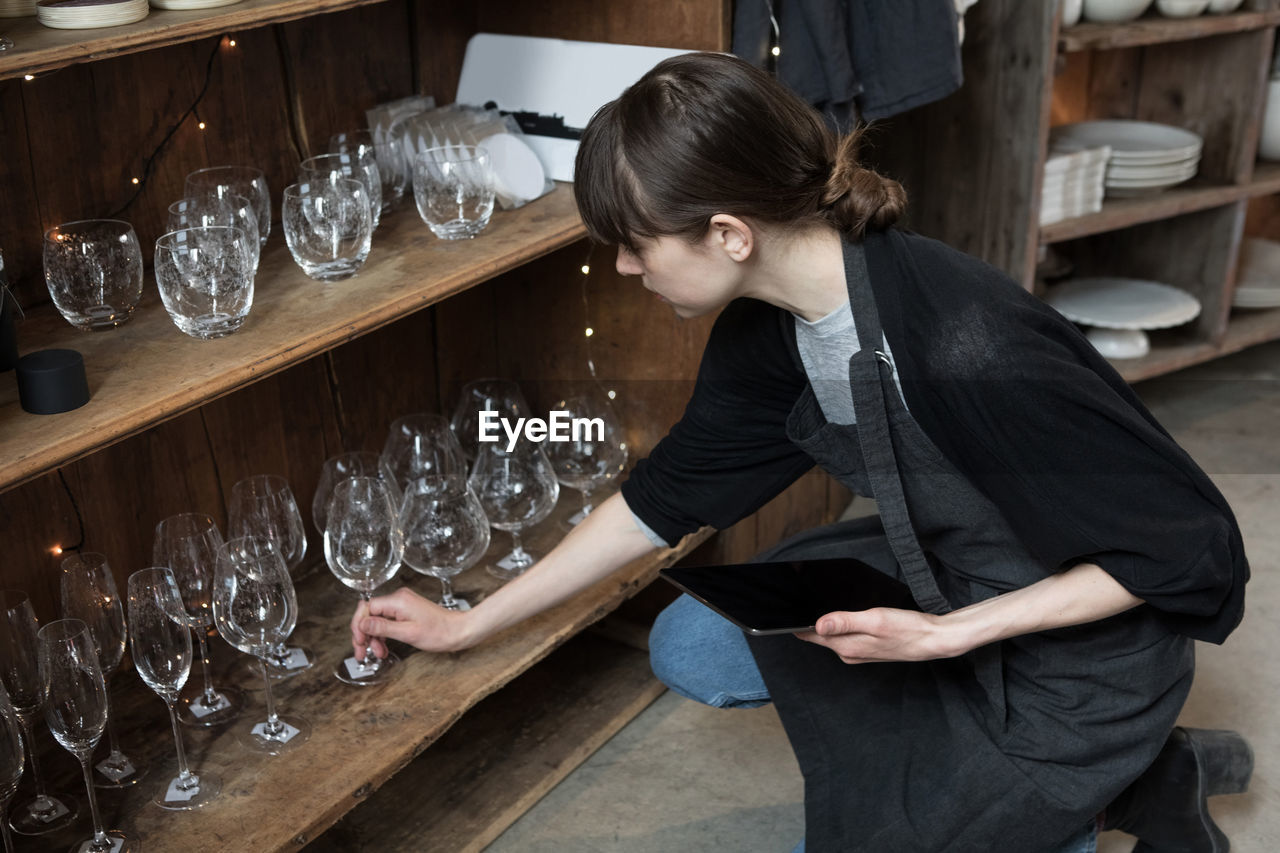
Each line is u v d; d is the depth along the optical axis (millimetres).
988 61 2479
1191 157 2770
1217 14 2689
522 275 2148
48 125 1470
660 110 1148
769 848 1784
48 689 1265
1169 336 3029
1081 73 3043
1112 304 2908
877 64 1910
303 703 1590
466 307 2180
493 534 1967
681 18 1847
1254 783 1882
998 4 2428
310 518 1975
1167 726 1357
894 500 1311
